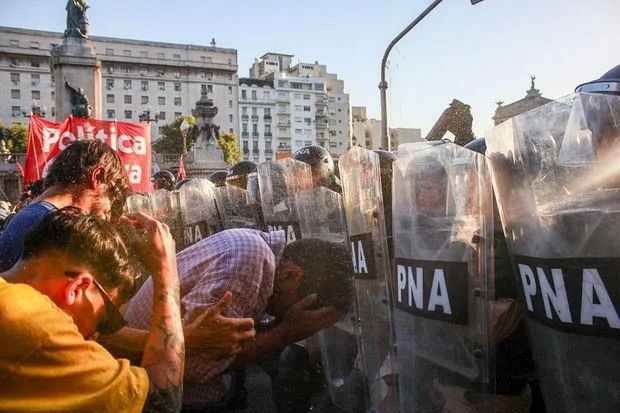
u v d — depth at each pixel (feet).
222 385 7.59
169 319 5.11
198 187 15.44
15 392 3.76
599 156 4.23
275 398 8.78
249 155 336.29
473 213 5.41
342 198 8.75
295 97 351.87
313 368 8.75
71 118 22.97
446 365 5.75
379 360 7.14
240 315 6.45
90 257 4.40
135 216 5.65
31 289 4.03
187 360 6.59
